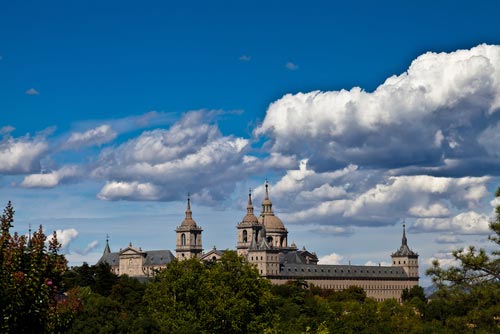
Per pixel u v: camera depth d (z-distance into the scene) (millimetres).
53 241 84188
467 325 94562
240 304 186000
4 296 76250
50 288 81812
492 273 93750
